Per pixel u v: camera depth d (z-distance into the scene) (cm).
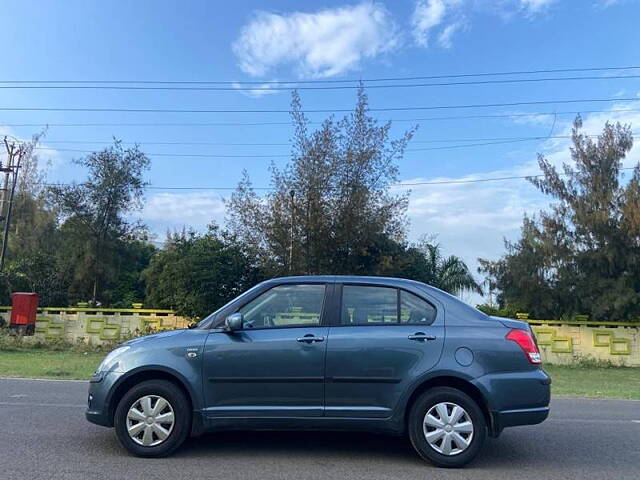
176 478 528
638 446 692
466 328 600
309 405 586
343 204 2105
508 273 2369
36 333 2217
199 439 674
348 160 2111
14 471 540
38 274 2850
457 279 2947
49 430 706
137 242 3234
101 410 596
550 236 2291
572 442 711
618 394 1236
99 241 2973
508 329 602
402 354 587
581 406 1025
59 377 1263
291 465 579
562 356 2197
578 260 2239
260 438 684
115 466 560
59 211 3062
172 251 2698
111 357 608
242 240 2250
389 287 623
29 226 3381
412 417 584
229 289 2264
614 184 2239
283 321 612
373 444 668
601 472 580
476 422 579
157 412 593
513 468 589
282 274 2100
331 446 656
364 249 2072
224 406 588
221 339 597
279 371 586
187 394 596
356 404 585
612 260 2170
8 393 1001
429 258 2994
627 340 2197
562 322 2222
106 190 2969
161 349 598
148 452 589
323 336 593
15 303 2116
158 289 2462
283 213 2138
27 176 3591
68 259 2966
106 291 3050
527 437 738
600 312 2189
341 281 626
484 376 581
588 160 2261
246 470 558
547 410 588
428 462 590
